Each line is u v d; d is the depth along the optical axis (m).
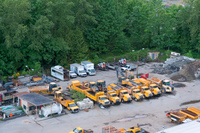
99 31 78.19
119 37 80.94
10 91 47.56
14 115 40.75
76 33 73.00
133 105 46.19
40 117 40.50
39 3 66.50
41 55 66.19
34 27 61.06
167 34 85.81
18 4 59.97
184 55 83.31
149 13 90.19
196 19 80.94
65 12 69.62
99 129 36.56
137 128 34.34
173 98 49.84
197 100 48.81
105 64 74.50
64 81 60.00
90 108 44.44
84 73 63.97
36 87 50.97
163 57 82.81
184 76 62.78
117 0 92.88
